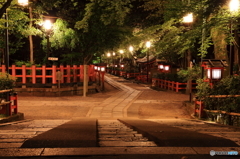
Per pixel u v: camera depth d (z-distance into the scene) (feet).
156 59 110.63
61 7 76.28
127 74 129.59
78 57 79.92
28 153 11.87
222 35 38.50
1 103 29.19
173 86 72.49
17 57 84.89
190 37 30.66
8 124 26.66
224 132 19.57
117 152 12.12
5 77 32.24
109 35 73.46
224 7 28.94
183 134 16.22
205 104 34.81
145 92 71.41
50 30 67.31
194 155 11.71
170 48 39.24
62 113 41.37
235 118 28.78
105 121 32.45
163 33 42.14
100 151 12.20
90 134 16.02
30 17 65.46
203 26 28.58
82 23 48.70
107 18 50.67
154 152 12.14
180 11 31.94
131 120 30.50
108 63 213.46
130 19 70.69
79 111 43.24
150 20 69.00
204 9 30.25
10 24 56.34
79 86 65.57
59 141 13.93
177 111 44.83
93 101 54.03
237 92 28.53
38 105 47.19
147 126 21.97
